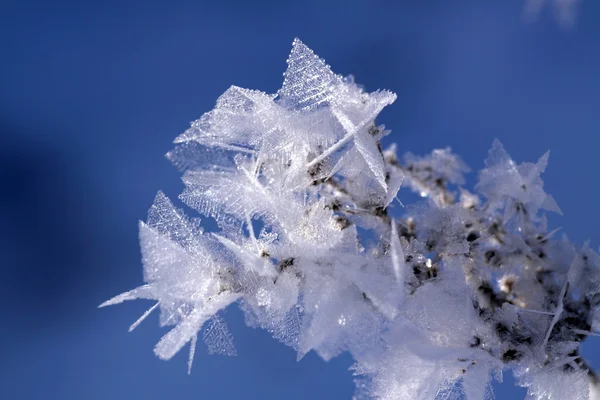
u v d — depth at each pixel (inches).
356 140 5.9
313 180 5.9
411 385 5.8
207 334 5.8
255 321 5.8
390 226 6.0
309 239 5.8
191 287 5.8
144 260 5.7
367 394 5.9
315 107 5.9
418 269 5.9
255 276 5.8
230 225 5.9
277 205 5.8
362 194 6.0
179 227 5.8
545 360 5.9
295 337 5.8
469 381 5.8
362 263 5.8
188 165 5.9
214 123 5.9
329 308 5.7
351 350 5.7
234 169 5.9
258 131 5.9
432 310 5.8
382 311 5.6
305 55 5.9
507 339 5.9
